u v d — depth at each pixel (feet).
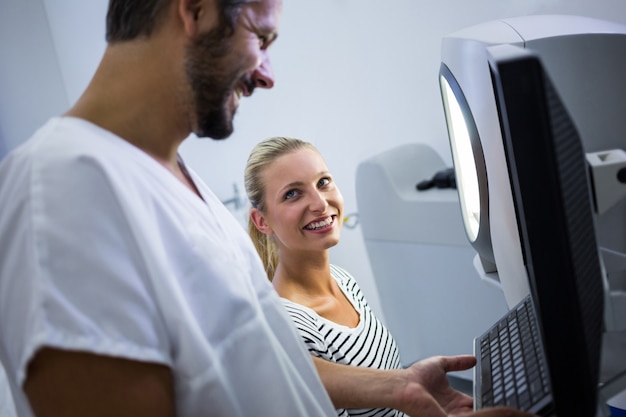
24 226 2.06
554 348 2.12
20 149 2.32
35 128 9.30
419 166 7.42
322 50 8.10
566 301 2.06
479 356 3.32
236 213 9.15
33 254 2.00
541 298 2.09
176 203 2.45
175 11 2.38
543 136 1.92
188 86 2.47
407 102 7.68
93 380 1.99
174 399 2.26
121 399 2.03
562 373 2.13
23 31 8.95
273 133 8.85
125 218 2.16
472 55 3.55
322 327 4.02
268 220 4.34
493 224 3.71
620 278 3.01
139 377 2.07
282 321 2.85
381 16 7.48
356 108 8.13
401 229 7.30
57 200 2.07
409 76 7.54
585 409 2.14
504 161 3.40
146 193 2.32
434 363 3.50
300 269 4.29
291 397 2.53
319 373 3.59
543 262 2.04
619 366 2.86
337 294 4.46
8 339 2.15
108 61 2.50
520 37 3.31
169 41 2.41
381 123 8.01
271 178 4.25
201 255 2.42
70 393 1.98
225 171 9.21
